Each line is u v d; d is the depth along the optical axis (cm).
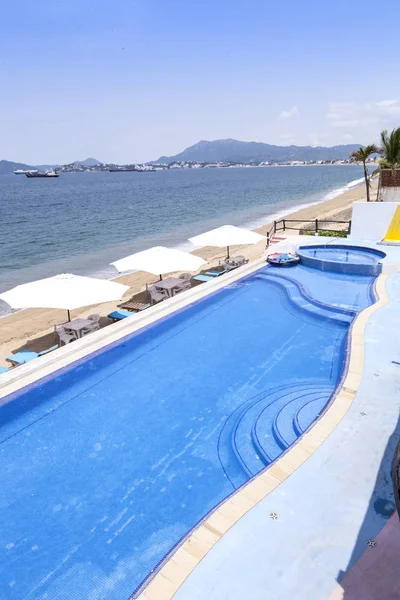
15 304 1015
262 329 1059
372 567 377
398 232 1630
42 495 568
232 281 1381
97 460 631
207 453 636
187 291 1262
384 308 996
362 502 447
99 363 891
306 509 440
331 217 3816
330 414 595
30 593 437
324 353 926
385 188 2020
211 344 984
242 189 9438
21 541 500
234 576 374
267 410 726
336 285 1316
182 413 735
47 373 815
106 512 538
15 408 743
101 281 1146
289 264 1525
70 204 6806
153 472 602
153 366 889
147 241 3281
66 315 1564
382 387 656
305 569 378
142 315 1077
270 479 481
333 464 500
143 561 469
